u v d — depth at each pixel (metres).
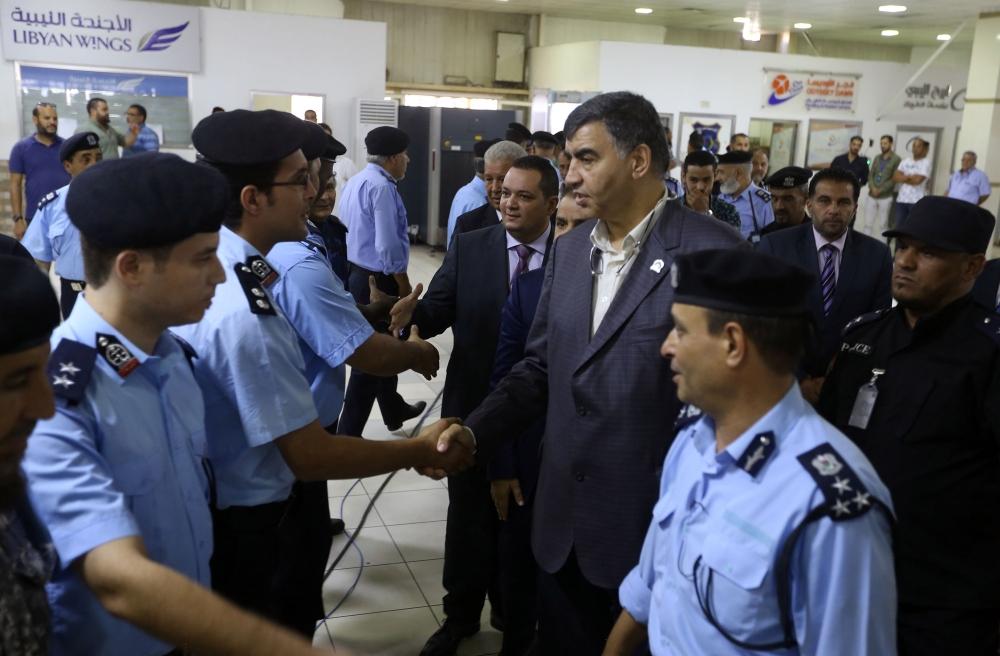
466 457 1.96
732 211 5.07
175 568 1.35
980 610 1.85
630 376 1.66
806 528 1.08
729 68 13.85
